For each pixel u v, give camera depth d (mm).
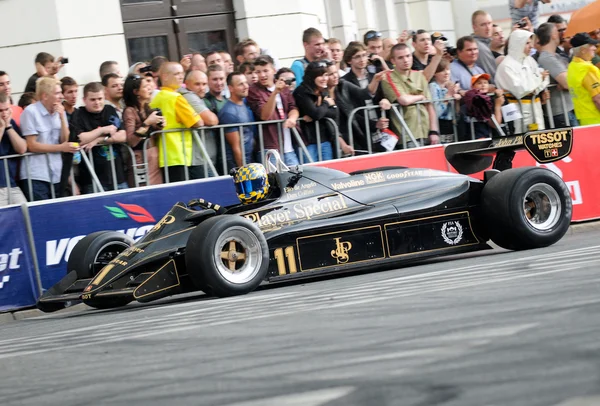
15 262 15797
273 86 18281
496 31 22094
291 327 8008
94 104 16844
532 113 20500
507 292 8414
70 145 16453
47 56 18141
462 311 7484
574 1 34750
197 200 14227
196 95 17625
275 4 25078
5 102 15961
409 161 18625
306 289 12500
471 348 5684
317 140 18484
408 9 35375
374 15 34219
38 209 15977
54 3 22281
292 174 14523
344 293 10836
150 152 17344
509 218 14852
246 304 11156
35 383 6836
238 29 24953
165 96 17344
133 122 17094
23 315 15867
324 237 14016
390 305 8672
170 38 24219
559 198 15258
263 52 21766
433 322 7074
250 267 13070
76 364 7586
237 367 6238
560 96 21453
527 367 4898
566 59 21922
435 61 19984
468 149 16344
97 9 22734
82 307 16500
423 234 14789
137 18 23797
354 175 15125
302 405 4676
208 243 12734
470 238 15234
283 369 5902
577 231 19516
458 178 15633
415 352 5836
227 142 17875
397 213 14570
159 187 16844
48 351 8875
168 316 10961
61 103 16609
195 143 17547
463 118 20391
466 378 4832
